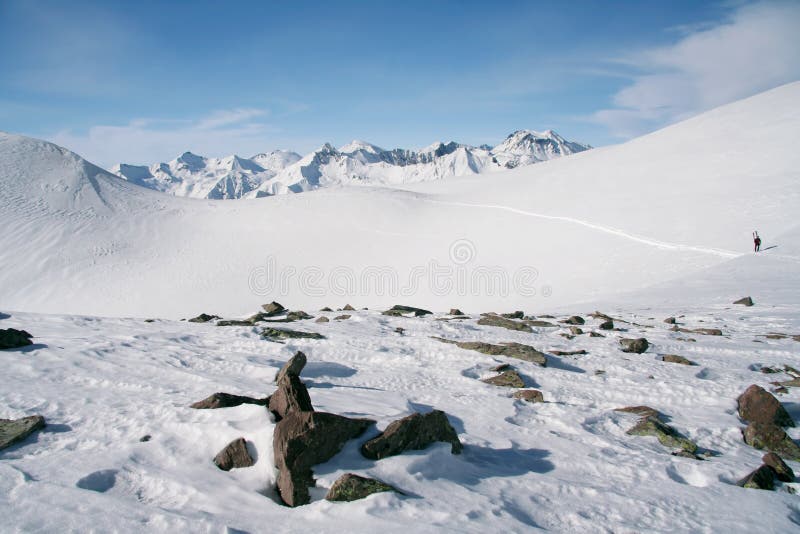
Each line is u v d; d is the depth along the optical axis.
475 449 6.62
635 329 15.91
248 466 5.32
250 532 4.23
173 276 51.81
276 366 10.33
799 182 43.25
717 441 7.40
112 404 7.58
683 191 51.19
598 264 40.19
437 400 8.73
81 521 4.36
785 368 11.09
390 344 12.70
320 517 4.43
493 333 14.55
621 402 9.01
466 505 4.75
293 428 5.30
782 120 59.44
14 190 67.69
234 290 48.25
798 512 5.04
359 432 5.80
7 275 49.31
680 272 33.06
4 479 5.12
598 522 4.72
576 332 14.98
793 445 7.24
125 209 71.19
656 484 5.69
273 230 65.75
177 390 8.30
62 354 10.41
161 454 5.66
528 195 69.50
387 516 4.43
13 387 8.42
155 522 4.33
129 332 13.73
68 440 6.31
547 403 8.68
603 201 56.66
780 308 18.70
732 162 53.62
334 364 10.92
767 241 33.94
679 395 9.18
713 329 15.22
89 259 54.31
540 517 4.77
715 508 5.08
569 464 6.26
